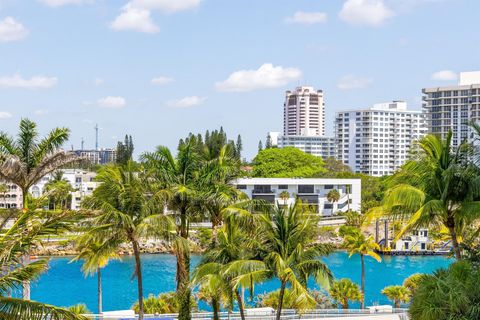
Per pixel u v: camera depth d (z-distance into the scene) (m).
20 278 16.98
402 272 103.88
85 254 40.34
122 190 36.28
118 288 86.12
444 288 23.58
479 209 28.06
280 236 34.22
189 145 39.34
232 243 35.75
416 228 31.28
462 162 30.28
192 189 37.88
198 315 50.38
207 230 109.06
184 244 36.31
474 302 22.95
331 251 34.53
